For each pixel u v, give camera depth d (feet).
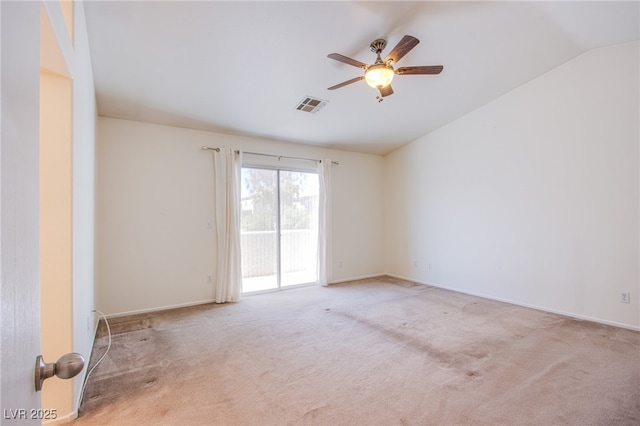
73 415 5.87
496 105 13.71
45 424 5.65
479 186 14.47
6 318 1.48
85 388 6.89
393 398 6.51
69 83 5.87
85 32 7.52
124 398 6.54
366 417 5.92
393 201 19.33
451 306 12.92
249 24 8.09
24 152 1.77
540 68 11.72
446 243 16.06
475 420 5.80
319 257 16.99
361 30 8.64
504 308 12.59
